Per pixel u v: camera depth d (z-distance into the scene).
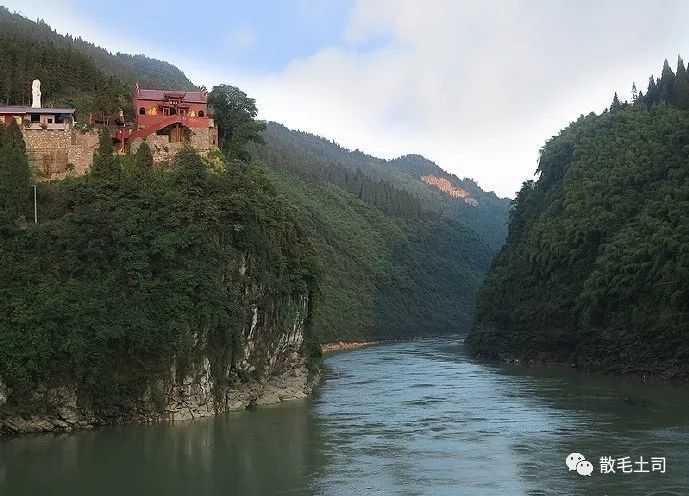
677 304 94.44
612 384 90.88
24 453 52.56
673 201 106.38
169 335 65.00
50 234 65.38
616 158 129.38
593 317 110.06
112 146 78.75
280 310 81.19
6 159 70.12
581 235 122.94
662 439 55.97
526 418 67.25
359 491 43.47
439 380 99.75
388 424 64.94
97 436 58.56
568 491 42.94
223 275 71.38
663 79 160.88
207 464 49.84
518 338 129.38
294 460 51.12
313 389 89.94
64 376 59.84
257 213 75.94
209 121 87.81
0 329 58.47
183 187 72.38
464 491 43.25
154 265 67.94
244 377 73.56
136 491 43.59
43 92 105.00
